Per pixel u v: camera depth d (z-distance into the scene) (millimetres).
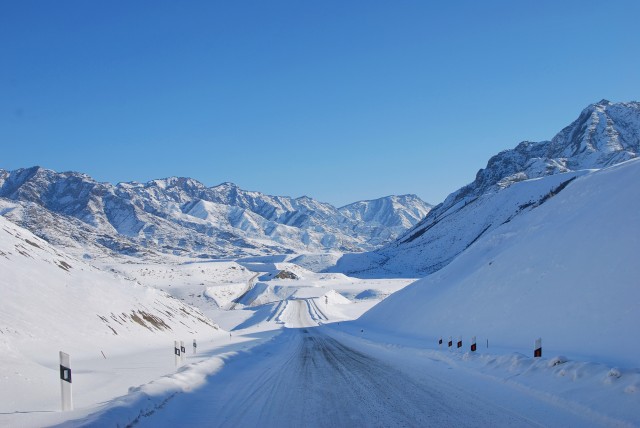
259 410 9289
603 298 14492
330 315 77188
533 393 9594
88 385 12242
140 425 7340
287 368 16734
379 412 8867
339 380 13234
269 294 123875
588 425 7273
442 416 8312
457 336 22734
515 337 17375
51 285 27203
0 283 22766
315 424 8125
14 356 11523
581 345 13391
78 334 22766
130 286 42625
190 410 9227
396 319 37500
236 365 17297
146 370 16250
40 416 7469
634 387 8070
